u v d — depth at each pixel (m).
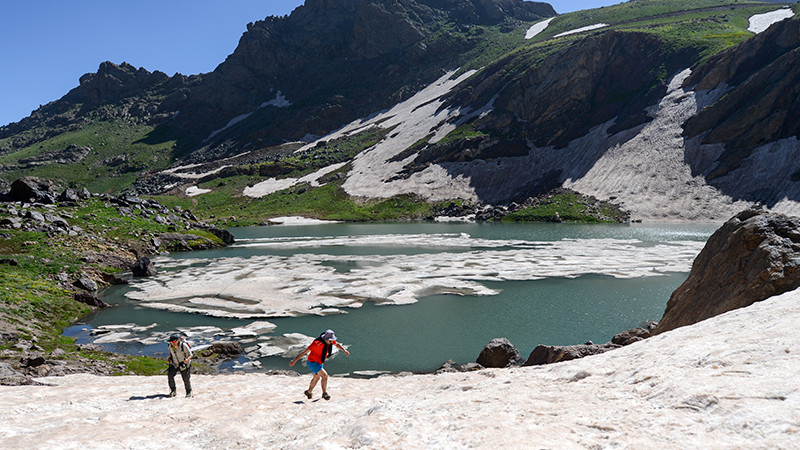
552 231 89.31
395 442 6.72
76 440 8.91
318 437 8.56
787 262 16.81
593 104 143.38
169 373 14.01
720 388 6.21
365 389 15.05
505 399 8.88
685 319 20.81
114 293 44.66
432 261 58.09
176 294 43.16
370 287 43.81
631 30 159.88
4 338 26.77
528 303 37.66
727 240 20.70
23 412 11.58
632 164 116.88
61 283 42.38
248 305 38.72
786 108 99.31
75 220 70.56
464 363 25.66
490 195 132.50
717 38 136.00
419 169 152.50
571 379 10.12
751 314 10.62
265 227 123.94
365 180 157.88
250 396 13.81
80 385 16.78
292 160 188.50
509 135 149.62
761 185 94.12
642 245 67.06
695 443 4.97
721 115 109.75
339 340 29.70
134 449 8.64
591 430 6.11
